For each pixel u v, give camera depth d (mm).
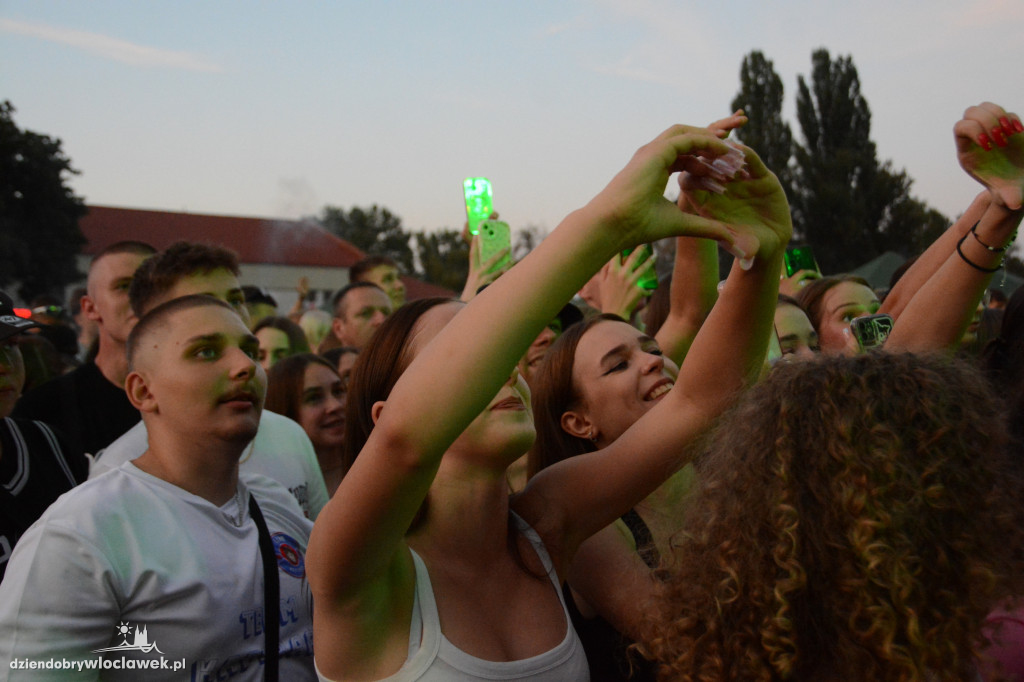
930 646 1070
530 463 2611
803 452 1182
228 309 2252
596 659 1968
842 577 1111
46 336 5816
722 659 1197
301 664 2080
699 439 1654
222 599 1944
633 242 1144
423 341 1575
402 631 1380
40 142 35000
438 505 1537
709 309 2637
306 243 51469
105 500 1912
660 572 1698
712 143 1221
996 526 1134
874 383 1185
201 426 2092
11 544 2297
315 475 3129
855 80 32562
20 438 2477
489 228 3953
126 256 3533
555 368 2555
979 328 3934
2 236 31625
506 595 1548
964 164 1978
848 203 29625
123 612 1837
